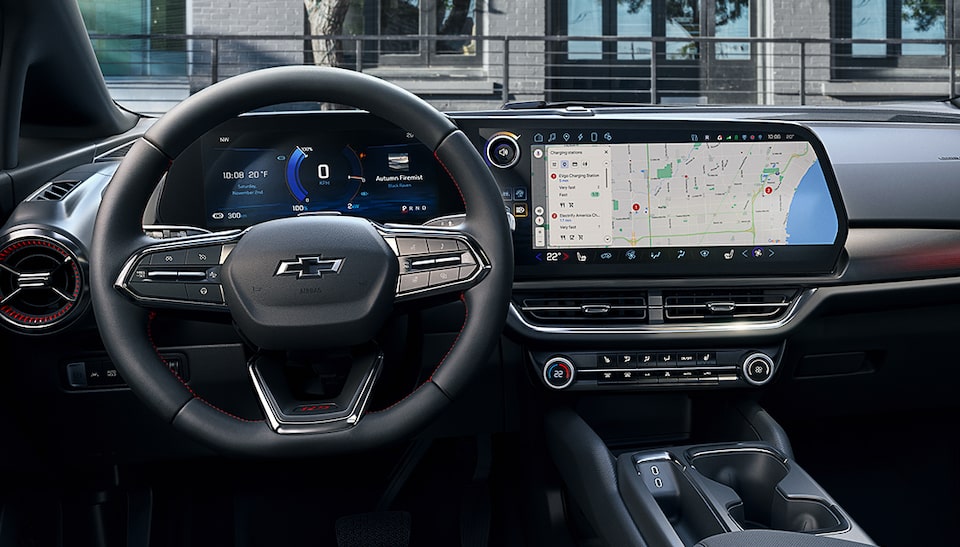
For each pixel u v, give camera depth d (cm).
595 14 762
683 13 769
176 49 698
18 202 127
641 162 132
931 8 777
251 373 95
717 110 180
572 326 130
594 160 131
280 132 125
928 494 172
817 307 134
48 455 133
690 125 132
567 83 757
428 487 161
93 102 149
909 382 152
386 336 109
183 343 124
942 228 145
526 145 130
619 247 131
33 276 113
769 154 133
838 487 173
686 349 131
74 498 146
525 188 131
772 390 148
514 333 128
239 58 725
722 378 131
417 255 95
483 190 95
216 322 97
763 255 133
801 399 151
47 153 142
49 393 125
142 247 92
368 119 126
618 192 131
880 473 173
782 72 775
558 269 131
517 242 131
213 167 125
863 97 775
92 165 139
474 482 158
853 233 142
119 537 150
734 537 90
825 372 148
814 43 750
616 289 132
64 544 146
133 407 129
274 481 161
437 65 743
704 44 770
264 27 731
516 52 716
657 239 132
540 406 138
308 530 161
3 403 125
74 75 142
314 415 91
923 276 141
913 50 779
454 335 130
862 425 172
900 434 172
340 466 161
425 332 130
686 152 132
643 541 105
